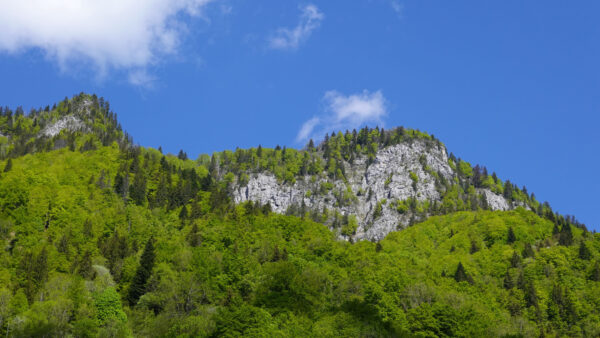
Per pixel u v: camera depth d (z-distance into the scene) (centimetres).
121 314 12662
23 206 17500
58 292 12975
